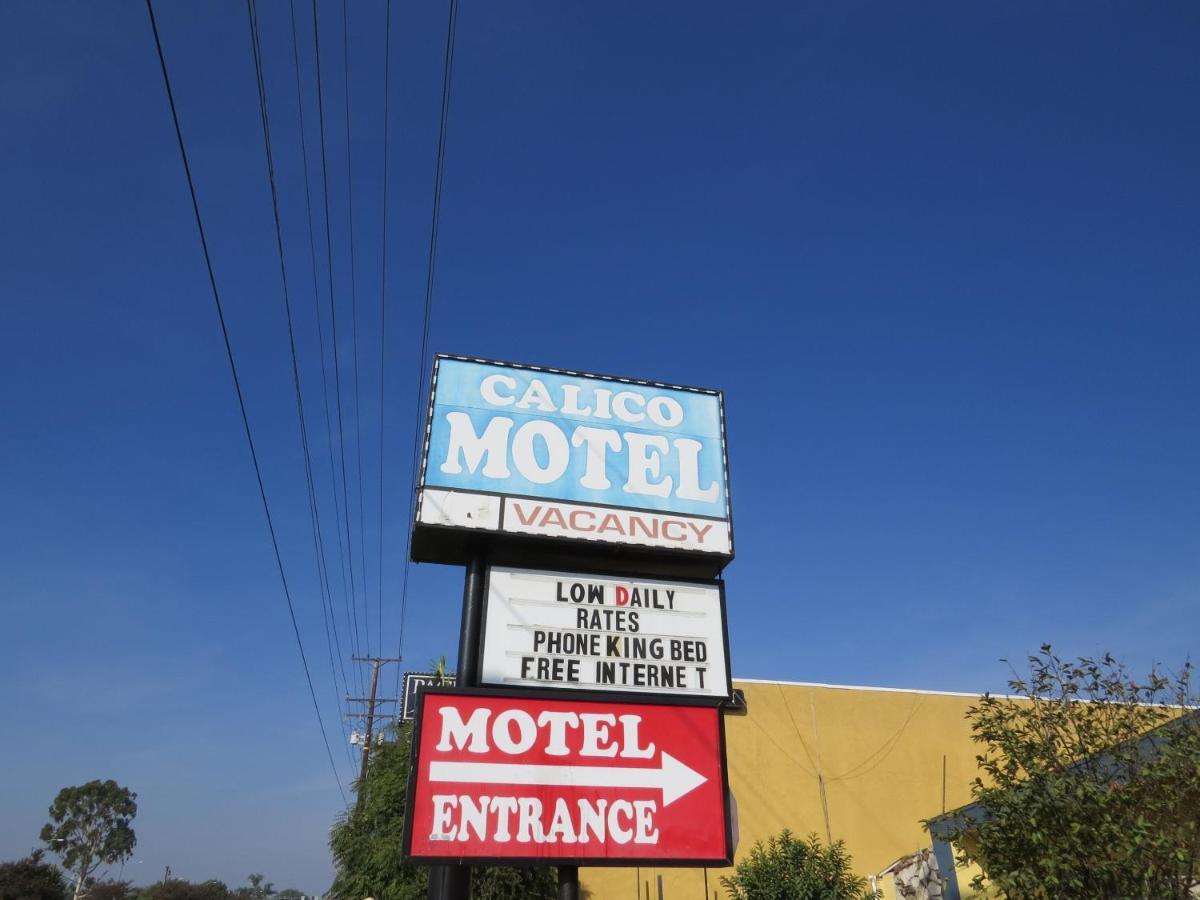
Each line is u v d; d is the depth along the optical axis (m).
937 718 28.00
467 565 10.40
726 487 11.33
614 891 23.61
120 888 75.50
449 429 10.74
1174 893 9.28
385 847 20.61
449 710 9.27
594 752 9.41
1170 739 9.73
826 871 19.47
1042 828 9.84
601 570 10.55
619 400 11.51
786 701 27.20
